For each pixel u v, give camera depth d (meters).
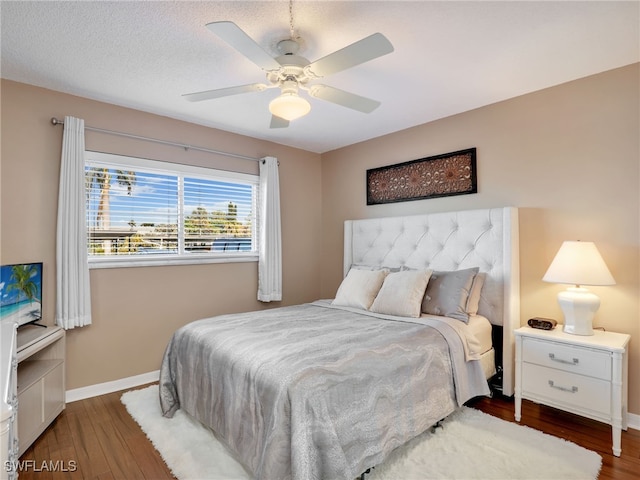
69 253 2.64
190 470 1.84
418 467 1.83
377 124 3.51
